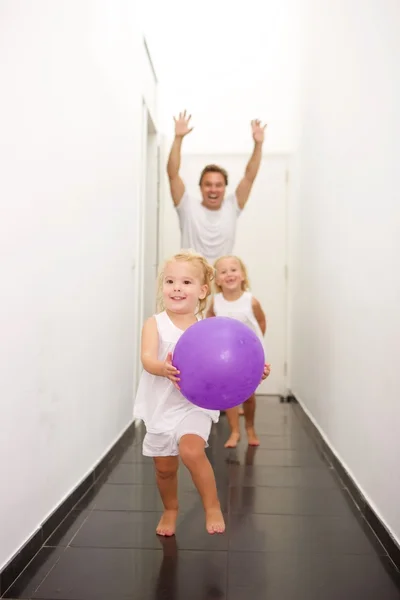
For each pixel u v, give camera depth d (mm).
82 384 2320
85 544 1821
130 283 3434
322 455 3010
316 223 3670
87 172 2373
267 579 1591
